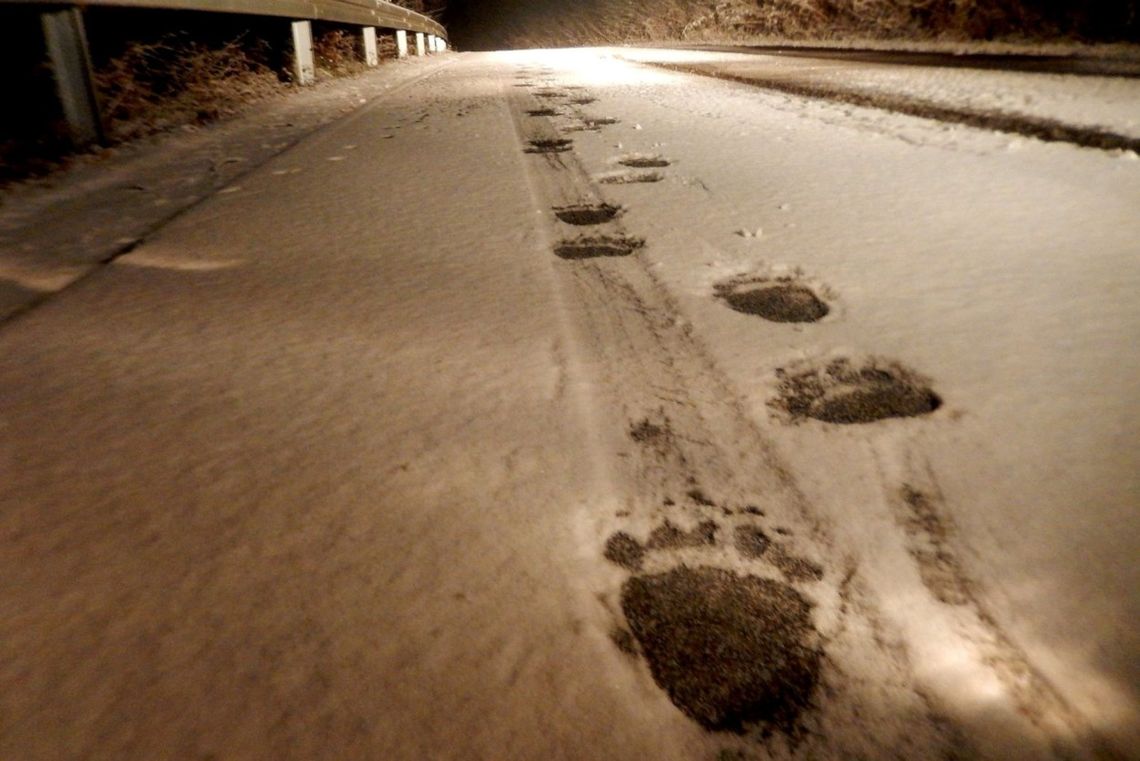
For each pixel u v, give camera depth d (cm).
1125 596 79
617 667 73
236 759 64
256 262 195
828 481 101
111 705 70
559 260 193
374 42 1067
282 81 702
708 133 386
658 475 103
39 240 218
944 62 746
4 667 74
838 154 312
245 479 103
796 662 73
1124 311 145
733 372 131
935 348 136
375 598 82
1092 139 310
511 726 67
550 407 121
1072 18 924
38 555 89
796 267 181
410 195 265
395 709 69
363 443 111
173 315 160
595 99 572
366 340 147
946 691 70
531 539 91
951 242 192
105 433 115
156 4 403
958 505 94
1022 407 115
